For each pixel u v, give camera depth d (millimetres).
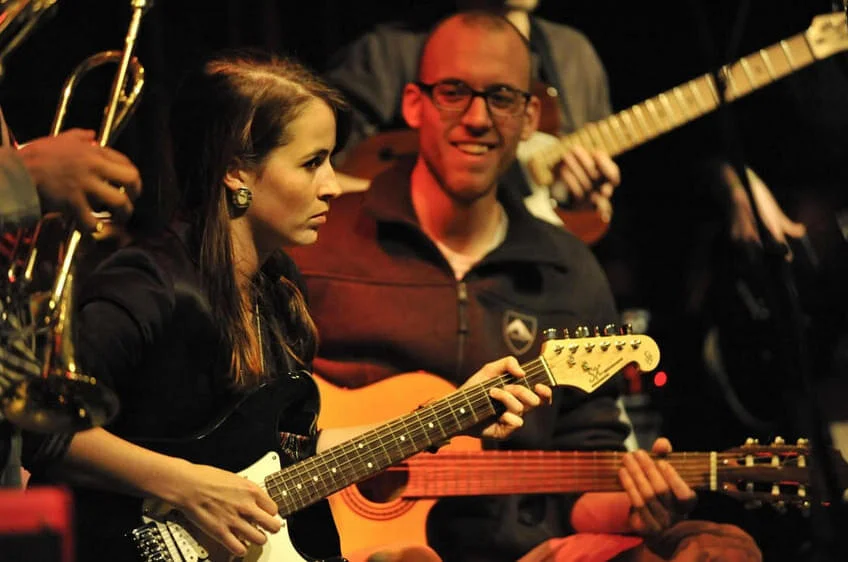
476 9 14750
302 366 8953
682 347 15211
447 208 11438
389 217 11383
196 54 14602
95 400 6590
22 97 13617
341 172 12641
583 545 10773
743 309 14234
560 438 11352
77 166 6918
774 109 11930
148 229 11164
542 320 11391
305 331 9078
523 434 10961
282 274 9102
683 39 16453
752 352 14133
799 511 13219
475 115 11156
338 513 10367
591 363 9188
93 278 8133
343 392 10789
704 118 16156
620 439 11492
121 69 7816
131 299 7949
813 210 10867
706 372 14727
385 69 14211
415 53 14312
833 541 7973
